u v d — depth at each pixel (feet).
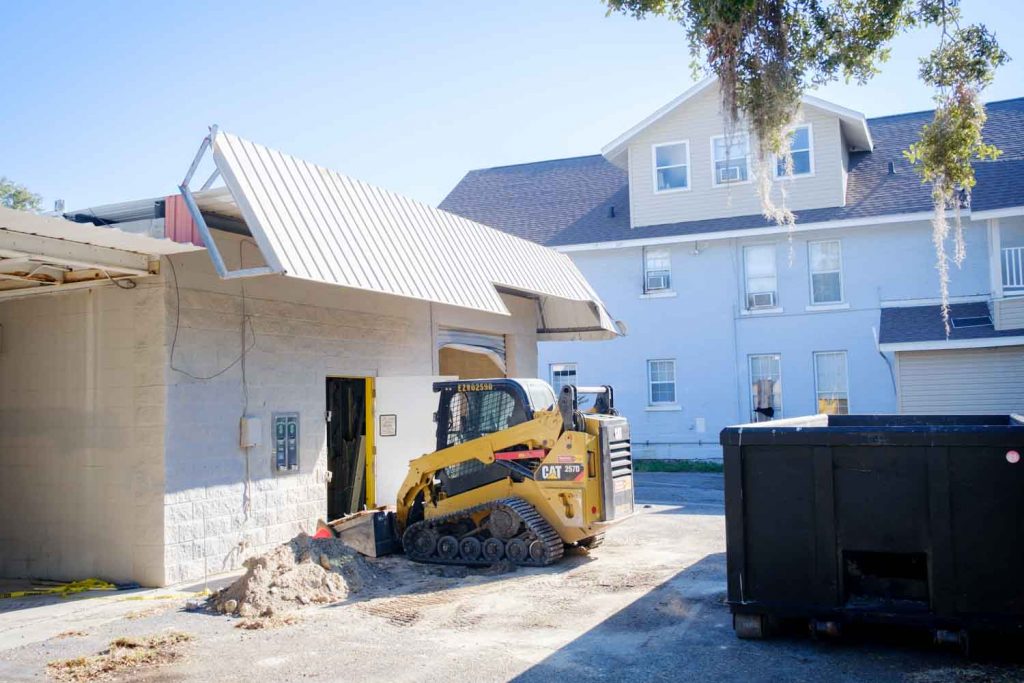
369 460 46.06
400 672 21.35
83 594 32.12
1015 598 20.03
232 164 31.01
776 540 22.38
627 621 25.57
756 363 86.22
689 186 88.89
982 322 71.56
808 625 23.31
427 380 45.68
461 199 107.24
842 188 82.94
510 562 34.01
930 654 21.39
